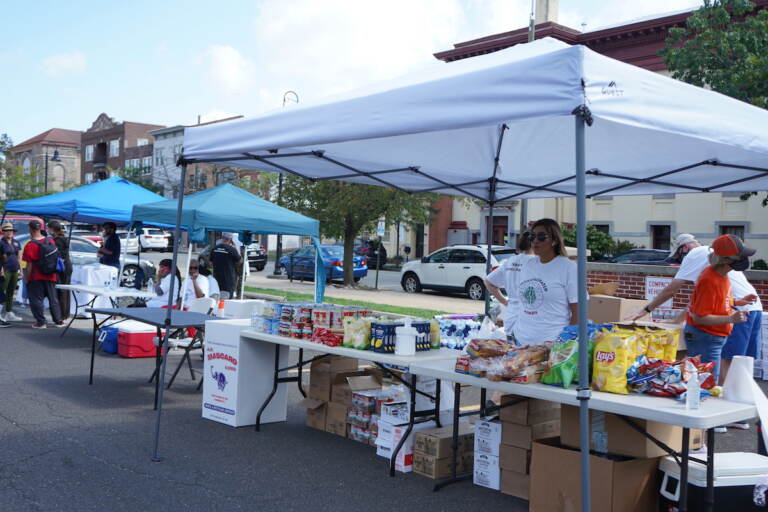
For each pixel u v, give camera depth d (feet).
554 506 14.17
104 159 252.42
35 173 196.13
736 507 13.55
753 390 13.29
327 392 21.27
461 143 20.74
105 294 35.27
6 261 41.96
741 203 83.15
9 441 18.92
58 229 43.19
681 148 18.85
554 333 16.49
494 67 12.79
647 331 14.38
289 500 15.38
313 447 19.56
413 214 75.82
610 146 19.71
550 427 16.22
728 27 60.23
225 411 21.68
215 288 35.65
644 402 12.71
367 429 19.93
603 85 11.95
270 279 87.86
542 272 16.74
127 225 48.34
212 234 62.03
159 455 18.21
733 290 22.54
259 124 17.16
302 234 37.83
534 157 21.90
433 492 16.24
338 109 15.34
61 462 17.34
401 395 19.27
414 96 13.96
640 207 90.89
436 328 19.25
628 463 13.48
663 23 83.25
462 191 25.73
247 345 21.50
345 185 74.49
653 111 13.05
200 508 14.71
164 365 18.33
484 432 16.74
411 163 22.45
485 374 14.61
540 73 12.07
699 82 60.18
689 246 23.20
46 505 14.52
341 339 18.99
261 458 18.34
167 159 207.00
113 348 34.01
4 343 35.24
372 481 16.84
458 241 123.44
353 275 82.89
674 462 13.82
